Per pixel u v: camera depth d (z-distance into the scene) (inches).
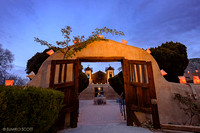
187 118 155.6
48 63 165.2
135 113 158.1
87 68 1293.1
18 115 55.5
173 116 154.8
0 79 561.9
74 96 143.3
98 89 916.0
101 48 184.1
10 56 618.2
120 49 187.0
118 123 172.6
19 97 56.9
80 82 348.8
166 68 314.0
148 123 146.1
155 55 327.3
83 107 395.9
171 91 167.6
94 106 414.3
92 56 176.6
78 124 169.6
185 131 113.0
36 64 294.4
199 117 154.9
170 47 354.0
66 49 176.1
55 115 97.8
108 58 178.2
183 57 322.0
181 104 162.1
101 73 1342.3
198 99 164.7
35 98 68.0
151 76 156.2
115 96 869.2
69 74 164.2
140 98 153.7
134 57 185.5
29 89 67.3
